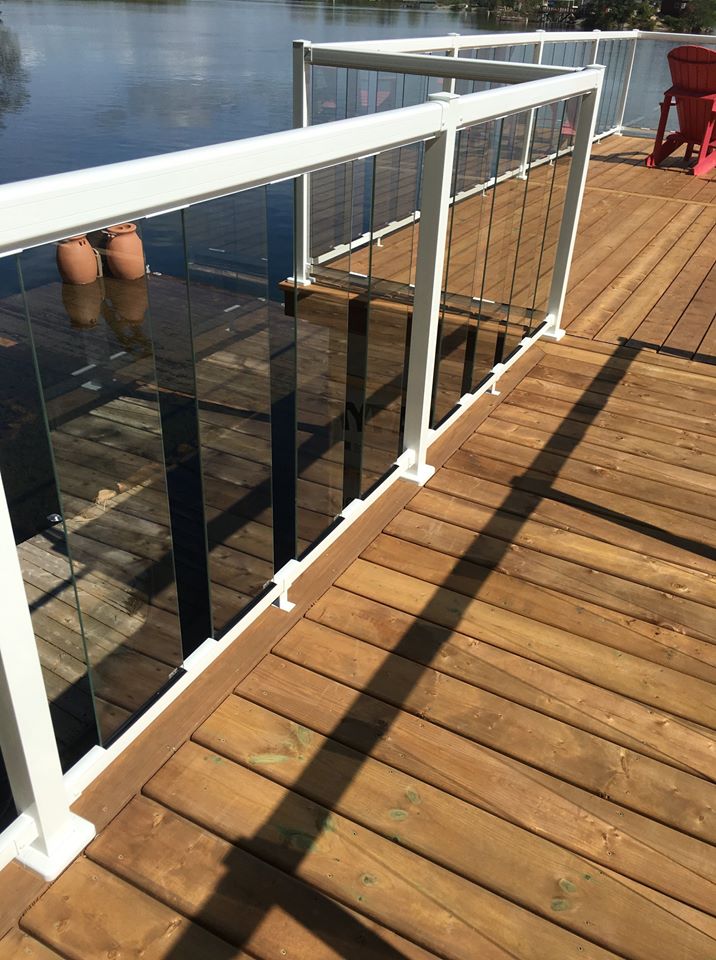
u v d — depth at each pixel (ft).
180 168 3.48
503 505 7.31
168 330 3.95
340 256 6.09
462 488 7.55
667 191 18.89
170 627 4.86
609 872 4.20
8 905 3.89
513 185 8.36
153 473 4.21
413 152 6.55
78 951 3.73
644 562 6.64
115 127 47.75
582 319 11.55
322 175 6.66
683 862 4.27
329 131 4.44
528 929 3.92
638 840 4.38
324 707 5.09
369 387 6.70
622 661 5.60
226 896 3.98
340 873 4.12
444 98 5.79
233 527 5.18
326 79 11.95
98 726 4.50
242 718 4.98
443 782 4.64
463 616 5.93
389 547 6.67
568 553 6.70
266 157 4.01
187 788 4.51
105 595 4.25
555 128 8.85
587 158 9.60
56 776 3.96
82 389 3.61
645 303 12.18
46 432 3.54
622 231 15.75
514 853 4.27
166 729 4.85
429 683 5.32
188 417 4.41
